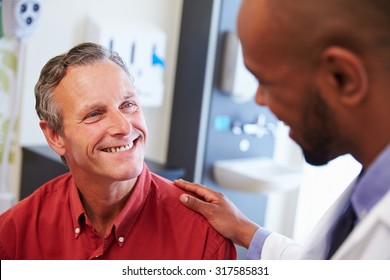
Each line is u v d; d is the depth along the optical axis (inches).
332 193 145.7
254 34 31.1
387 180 31.0
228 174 124.4
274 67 31.3
